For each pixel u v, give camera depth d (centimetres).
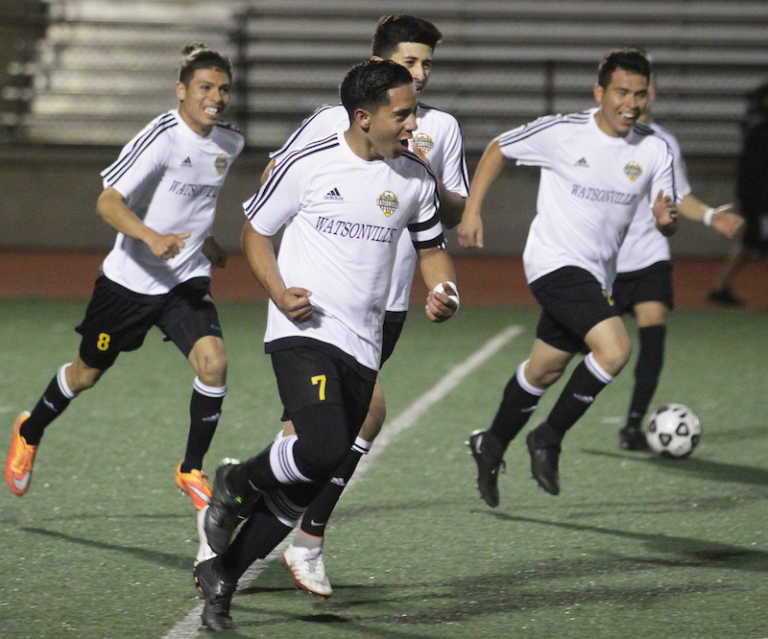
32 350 3572
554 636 1379
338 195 1384
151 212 1877
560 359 1953
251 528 1384
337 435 1354
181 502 1997
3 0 7250
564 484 2152
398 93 1334
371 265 1410
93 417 2669
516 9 7606
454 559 1694
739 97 7044
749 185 4656
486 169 2062
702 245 6381
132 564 1655
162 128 1848
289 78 7325
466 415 2736
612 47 7419
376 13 7588
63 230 6475
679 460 2338
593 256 1986
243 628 1404
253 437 2503
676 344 3819
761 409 2833
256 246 1416
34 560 1670
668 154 2005
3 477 2150
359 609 1478
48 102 7206
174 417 2675
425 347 3734
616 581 1591
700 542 1780
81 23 6975
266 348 1439
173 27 7244
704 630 1398
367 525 1869
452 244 6438
